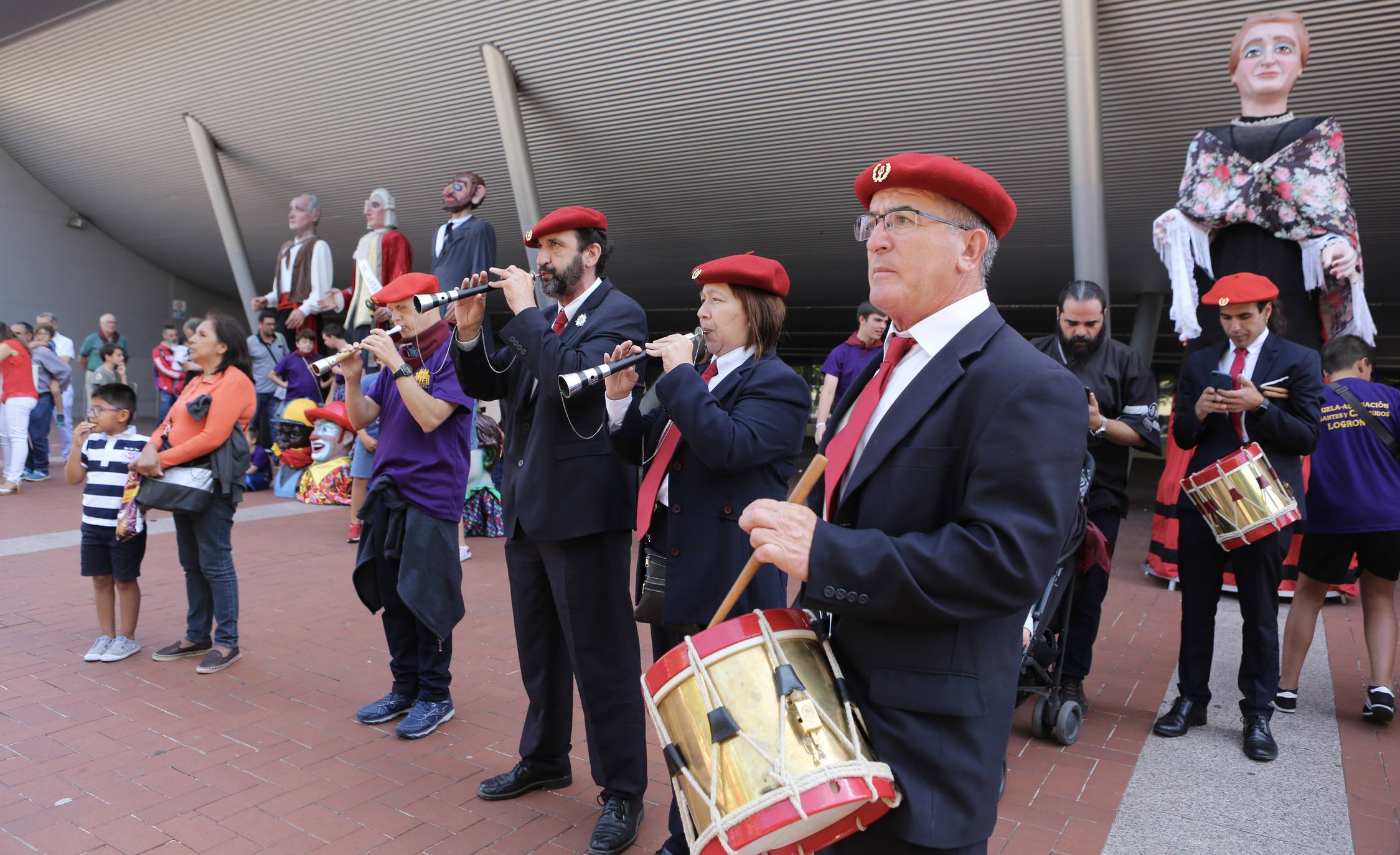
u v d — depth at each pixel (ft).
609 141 34.27
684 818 5.05
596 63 30.71
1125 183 30.27
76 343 58.13
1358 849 9.47
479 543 24.32
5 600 17.72
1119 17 24.48
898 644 5.01
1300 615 13.24
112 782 10.68
